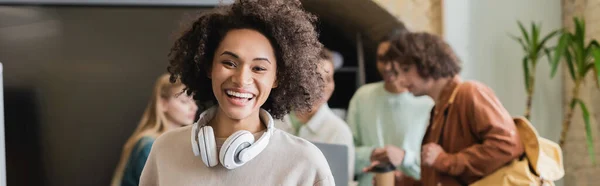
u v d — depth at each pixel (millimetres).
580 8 3229
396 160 2844
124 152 2574
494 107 2205
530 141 2154
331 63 2668
